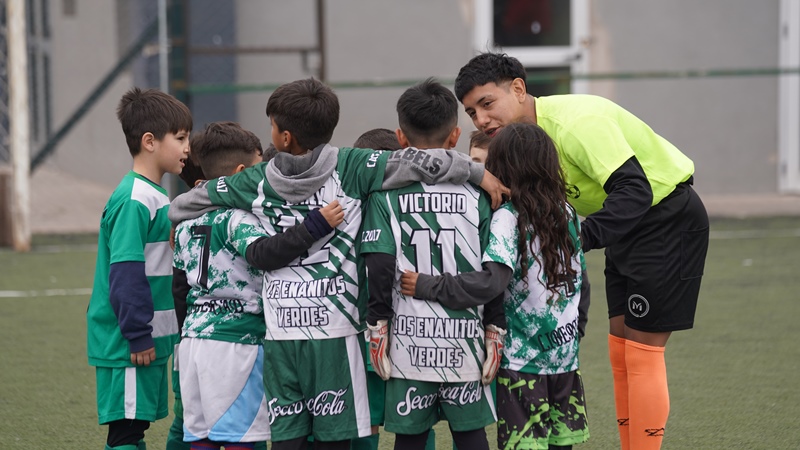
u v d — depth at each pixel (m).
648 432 7.66
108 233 7.38
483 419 6.83
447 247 6.66
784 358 11.82
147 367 7.33
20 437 9.17
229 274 7.02
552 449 6.99
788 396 10.27
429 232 6.67
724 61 26.55
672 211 7.54
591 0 26.31
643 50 26.52
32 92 25.23
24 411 9.98
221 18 25.22
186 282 7.21
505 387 6.83
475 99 7.44
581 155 7.32
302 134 7.02
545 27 26.42
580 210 7.92
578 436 6.95
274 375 6.86
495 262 6.56
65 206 23.94
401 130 7.10
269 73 25.56
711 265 17.98
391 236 6.68
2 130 22.09
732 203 25.69
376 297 6.65
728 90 26.62
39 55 25.25
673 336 13.01
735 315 14.15
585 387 10.77
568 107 7.51
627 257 7.66
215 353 6.98
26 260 19.05
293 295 6.79
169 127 7.52
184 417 7.16
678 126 26.64
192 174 8.72
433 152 6.71
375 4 25.89
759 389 10.54
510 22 26.36
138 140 7.49
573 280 6.85
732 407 9.92
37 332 13.45
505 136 6.83
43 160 21.91
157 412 7.45
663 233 7.55
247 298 7.05
